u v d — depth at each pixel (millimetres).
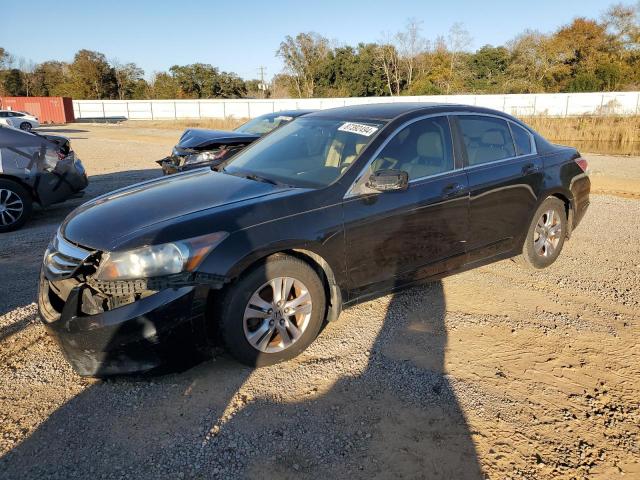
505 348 3504
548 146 4996
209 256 2879
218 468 2404
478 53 58562
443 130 4125
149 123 41156
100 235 2977
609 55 51656
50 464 2428
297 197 3301
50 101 43312
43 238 6445
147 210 3203
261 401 2902
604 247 5859
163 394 2973
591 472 2387
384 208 3566
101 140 23031
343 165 3633
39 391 3006
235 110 47062
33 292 4500
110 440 2592
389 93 60719
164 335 2822
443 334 3689
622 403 2902
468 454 2500
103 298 2852
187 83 70250
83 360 2850
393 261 3713
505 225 4445
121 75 71375
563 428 2691
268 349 3195
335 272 3402
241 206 3156
